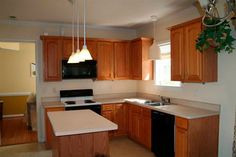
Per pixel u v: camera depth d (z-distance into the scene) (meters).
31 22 4.44
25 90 7.02
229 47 2.64
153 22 4.59
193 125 2.90
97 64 4.69
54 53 4.34
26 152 3.90
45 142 4.33
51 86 4.64
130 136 4.60
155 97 4.62
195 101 3.56
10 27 4.32
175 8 3.61
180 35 3.39
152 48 4.16
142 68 4.59
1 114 6.47
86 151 2.35
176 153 3.11
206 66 3.04
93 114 2.99
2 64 6.73
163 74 4.48
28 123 5.65
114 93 5.23
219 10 2.85
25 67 6.98
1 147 4.16
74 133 2.15
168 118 3.29
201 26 2.98
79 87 4.88
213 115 3.04
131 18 4.25
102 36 5.09
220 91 3.10
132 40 4.92
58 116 2.84
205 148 2.99
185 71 3.31
